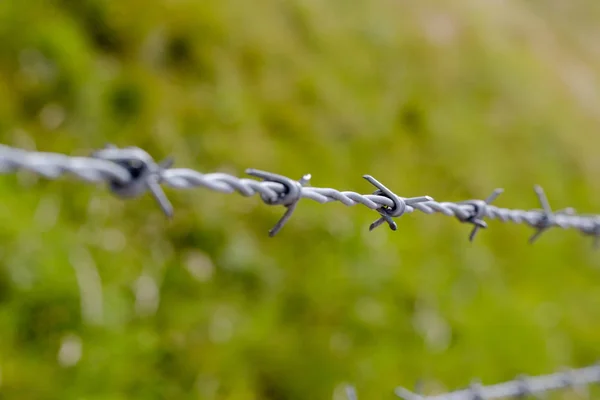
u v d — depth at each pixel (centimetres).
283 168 238
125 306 174
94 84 208
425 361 212
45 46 200
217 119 232
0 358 150
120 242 185
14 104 190
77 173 47
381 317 212
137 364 167
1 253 160
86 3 221
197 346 176
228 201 210
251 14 278
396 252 238
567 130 413
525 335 250
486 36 429
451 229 267
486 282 262
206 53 246
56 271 167
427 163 300
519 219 104
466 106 356
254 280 198
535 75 442
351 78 306
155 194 53
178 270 189
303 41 299
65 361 158
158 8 242
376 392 194
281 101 261
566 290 295
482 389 139
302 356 190
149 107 217
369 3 351
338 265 217
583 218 117
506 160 346
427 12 396
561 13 626
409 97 323
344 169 262
